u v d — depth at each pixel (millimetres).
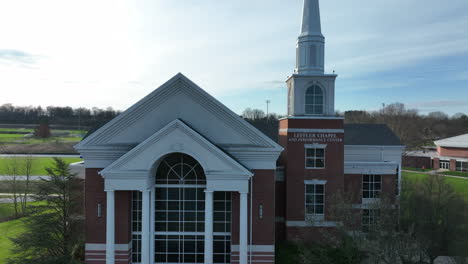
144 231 20719
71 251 23188
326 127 28000
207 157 20656
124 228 21953
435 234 27172
